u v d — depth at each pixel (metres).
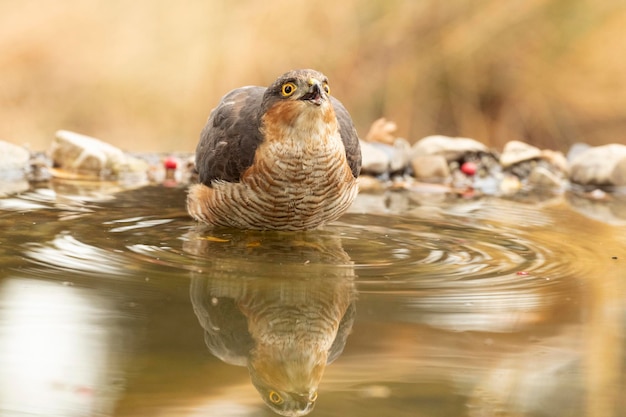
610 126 21.55
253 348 6.78
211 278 8.30
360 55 21.52
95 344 6.63
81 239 9.50
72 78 21.27
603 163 14.45
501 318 7.44
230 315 7.36
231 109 10.34
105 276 8.18
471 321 7.34
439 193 13.61
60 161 14.16
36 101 21.20
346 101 21.50
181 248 9.34
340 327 7.15
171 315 7.27
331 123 9.62
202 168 10.38
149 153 15.64
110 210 11.10
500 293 8.11
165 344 6.72
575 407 5.99
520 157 15.14
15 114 21.03
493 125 21.77
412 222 11.13
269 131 9.62
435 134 21.67
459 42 21.58
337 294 7.96
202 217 10.46
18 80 21.23
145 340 6.76
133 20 21.36
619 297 8.07
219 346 6.71
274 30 21.23
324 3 21.33
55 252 8.92
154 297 7.69
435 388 6.14
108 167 14.14
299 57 21.16
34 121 21.00
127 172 14.23
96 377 6.12
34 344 6.59
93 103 21.20
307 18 21.34
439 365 6.48
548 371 6.43
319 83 9.44
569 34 21.55
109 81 21.19
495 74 21.72
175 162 14.43
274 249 9.50
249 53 21.02
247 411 5.85
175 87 20.95
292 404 5.93
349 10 21.42
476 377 6.33
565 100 21.64
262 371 6.39
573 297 8.04
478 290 8.17
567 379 6.32
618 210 12.56
